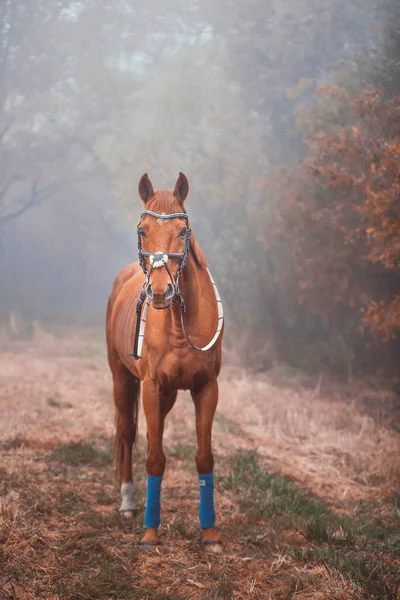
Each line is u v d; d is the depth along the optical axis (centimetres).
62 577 343
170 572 362
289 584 350
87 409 788
